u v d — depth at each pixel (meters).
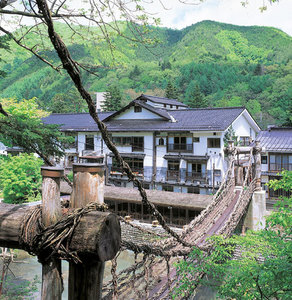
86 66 5.18
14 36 5.09
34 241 1.57
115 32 5.09
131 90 82.31
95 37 5.25
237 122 26.83
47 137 7.80
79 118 34.41
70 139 8.04
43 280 1.63
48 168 1.64
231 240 6.17
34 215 1.63
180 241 4.21
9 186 18.59
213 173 22.81
